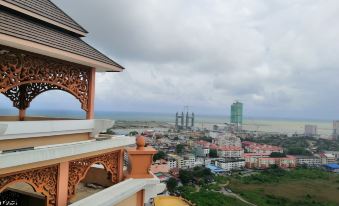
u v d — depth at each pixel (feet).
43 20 16.65
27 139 14.88
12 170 12.52
